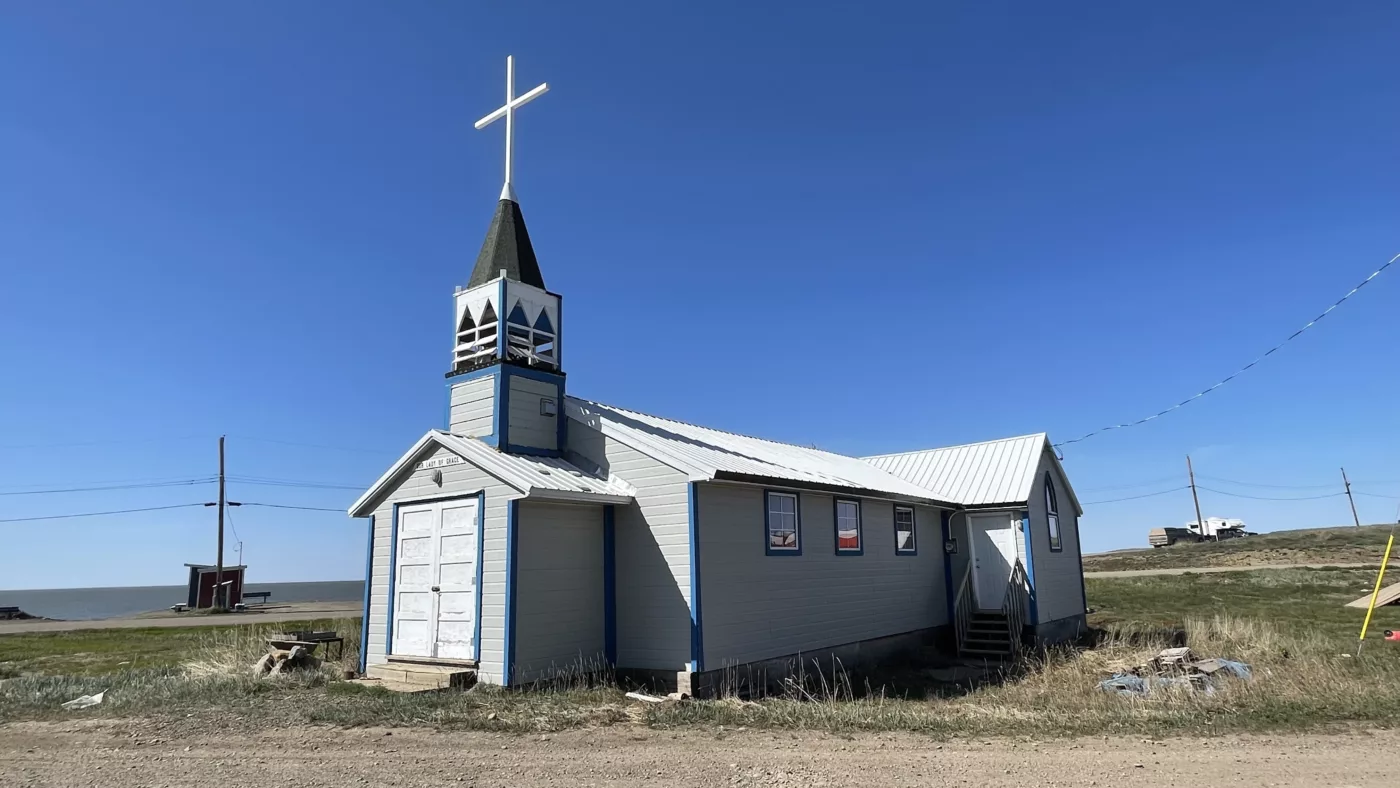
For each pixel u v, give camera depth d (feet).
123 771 23.52
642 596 42.37
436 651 40.78
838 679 49.08
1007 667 54.29
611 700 35.45
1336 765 23.80
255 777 22.82
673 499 42.09
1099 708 33.65
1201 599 100.42
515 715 31.09
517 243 48.91
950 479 72.59
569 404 47.78
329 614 122.62
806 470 55.72
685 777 22.90
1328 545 185.06
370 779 22.61
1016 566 66.03
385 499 45.50
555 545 40.78
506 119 51.93
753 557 45.39
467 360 46.55
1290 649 51.03
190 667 43.24
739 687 42.39
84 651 62.23
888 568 59.36
